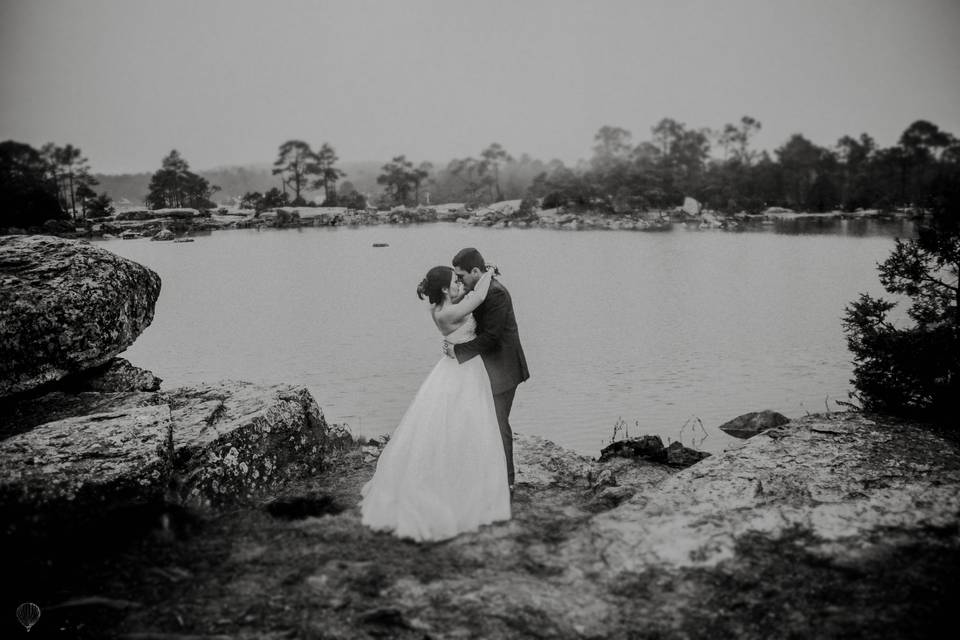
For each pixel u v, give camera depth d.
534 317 22.73
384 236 71.31
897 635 2.93
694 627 3.10
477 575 3.64
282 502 4.93
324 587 3.51
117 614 3.26
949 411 6.33
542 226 86.06
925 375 6.43
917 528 3.83
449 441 4.48
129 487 4.35
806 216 100.44
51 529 3.82
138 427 4.88
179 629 3.14
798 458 5.07
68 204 103.38
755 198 107.75
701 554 3.68
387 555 3.90
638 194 103.19
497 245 56.84
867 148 130.12
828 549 3.65
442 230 81.69
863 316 7.12
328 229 88.25
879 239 57.53
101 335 6.31
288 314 23.94
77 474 4.26
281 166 146.75
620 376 14.39
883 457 5.07
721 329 20.12
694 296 27.61
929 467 4.88
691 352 16.80
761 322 21.25
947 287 7.19
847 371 14.52
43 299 5.93
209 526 4.33
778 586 3.35
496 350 4.94
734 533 3.87
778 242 56.12
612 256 46.16
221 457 5.13
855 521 3.94
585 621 3.18
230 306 26.17
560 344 18.12
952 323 6.64
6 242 6.49
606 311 23.89
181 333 20.23
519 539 4.13
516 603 3.32
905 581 3.31
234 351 17.41
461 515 4.29
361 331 20.30
